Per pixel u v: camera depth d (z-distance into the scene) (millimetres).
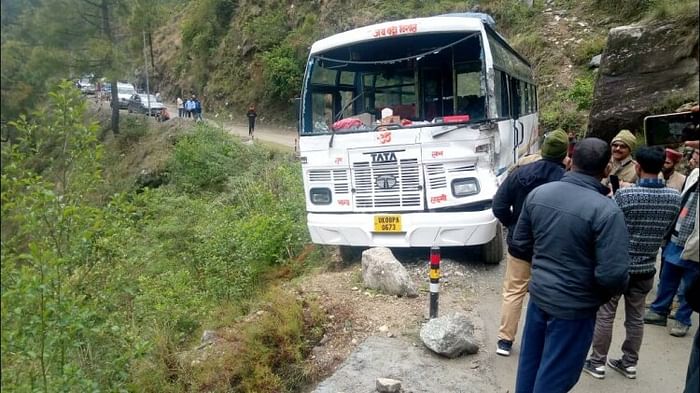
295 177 15125
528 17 24172
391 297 6523
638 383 4738
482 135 7043
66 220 4105
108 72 27656
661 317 5926
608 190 3748
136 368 5473
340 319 6000
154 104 34250
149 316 6895
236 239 10172
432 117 7910
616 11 21750
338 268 8594
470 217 7012
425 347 5355
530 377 3832
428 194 7203
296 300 6355
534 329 3811
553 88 19609
